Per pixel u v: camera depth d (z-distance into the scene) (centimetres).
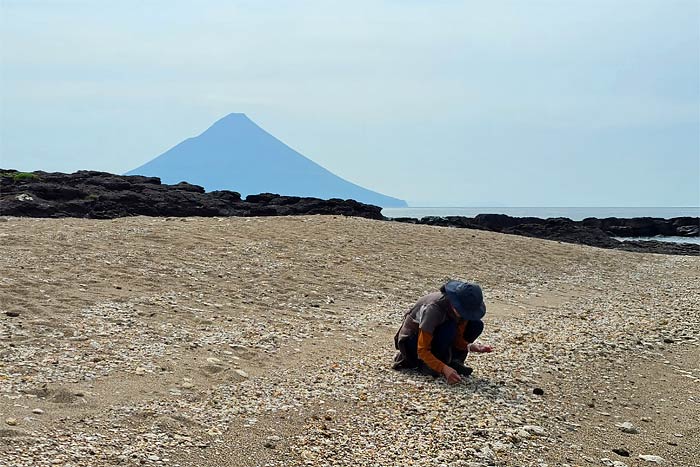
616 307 1525
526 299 1566
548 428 716
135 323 1016
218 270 1474
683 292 1803
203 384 785
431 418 713
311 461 595
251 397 750
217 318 1112
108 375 779
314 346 1002
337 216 2483
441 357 852
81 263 1393
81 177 3841
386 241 2078
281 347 979
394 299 1421
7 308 1028
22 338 888
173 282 1321
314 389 790
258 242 1834
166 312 1106
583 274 2030
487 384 843
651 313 1453
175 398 725
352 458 608
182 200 3634
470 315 830
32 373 759
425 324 842
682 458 673
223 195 4150
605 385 894
